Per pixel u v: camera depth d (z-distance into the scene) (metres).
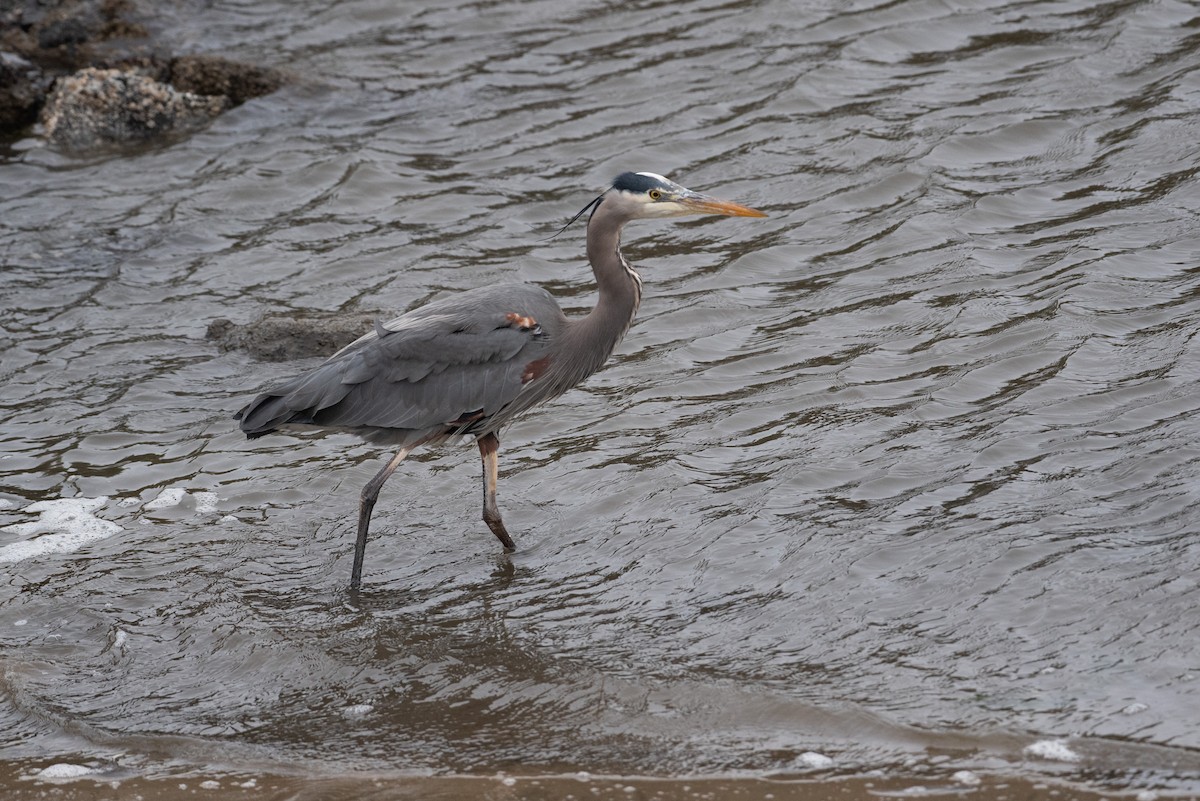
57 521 12.14
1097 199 16.41
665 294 15.75
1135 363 12.91
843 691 9.01
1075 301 14.13
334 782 8.57
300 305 16.00
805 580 10.37
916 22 21.53
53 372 14.86
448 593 10.77
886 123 18.80
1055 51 20.16
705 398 13.55
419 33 23.53
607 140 19.34
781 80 20.28
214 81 21.53
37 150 20.47
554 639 10.00
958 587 9.98
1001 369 13.23
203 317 15.92
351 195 18.58
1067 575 9.91
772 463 12.16
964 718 8.59
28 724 9.45
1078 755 8.12
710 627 9.93
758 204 17.44
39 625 10.59
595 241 11.21
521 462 12.75
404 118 20.72
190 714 9.45
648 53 21.81
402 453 11.11
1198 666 8.77
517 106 20.70
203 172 19.52
